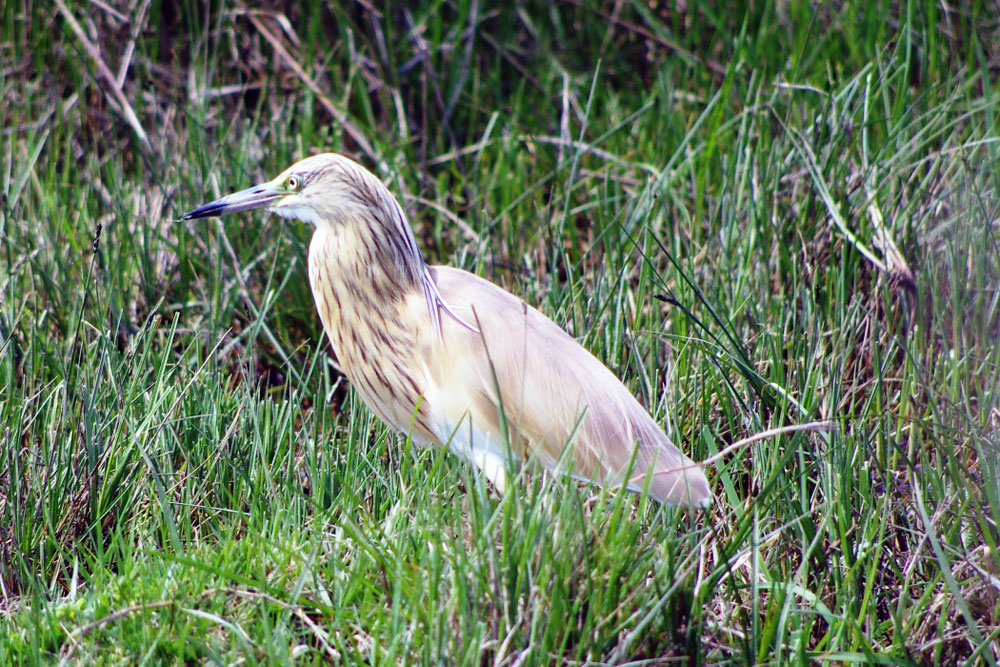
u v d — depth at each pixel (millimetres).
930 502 6148
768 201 8406
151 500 6266
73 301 8203
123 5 11086
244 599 5312
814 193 8242
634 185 10039
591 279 8383
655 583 5008
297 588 5027
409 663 4859
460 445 6352
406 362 6434
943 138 8875
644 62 12000
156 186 10000
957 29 10664
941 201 7984
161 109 10773
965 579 5770
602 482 6027
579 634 4953
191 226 9250
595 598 4887
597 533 5117
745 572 5930
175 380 7227
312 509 6344
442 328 6242
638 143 10531
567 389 6102
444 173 10312
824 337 7578
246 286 8750
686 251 8562
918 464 6621
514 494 4992
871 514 6031
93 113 10695
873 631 5605
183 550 5945
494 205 10070
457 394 6207
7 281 8062
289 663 4750
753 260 8188
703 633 5395
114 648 5012
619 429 6074
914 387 6859
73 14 10867
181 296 8711
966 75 10109
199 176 9609
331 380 8539
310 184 6395
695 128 8836
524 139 10078
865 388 7359
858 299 7301
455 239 9484
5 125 10750
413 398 6516
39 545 6121
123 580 5406
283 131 10414
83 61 10680
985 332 6938
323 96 10305
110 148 10656
